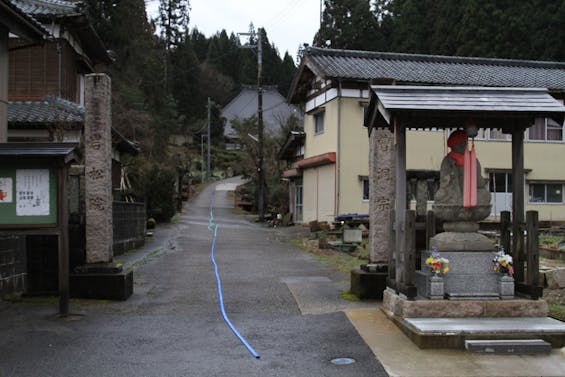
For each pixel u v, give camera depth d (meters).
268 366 5.61
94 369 5.53
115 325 7.24
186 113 66.19
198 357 5.91
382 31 41.38
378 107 7.66
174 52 64.69
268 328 7.08
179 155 45.59
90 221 9.04
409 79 22.16
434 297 6.82
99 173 9.07
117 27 37.59
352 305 8.35
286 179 31.73
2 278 8.48
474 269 6.98
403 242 7.19
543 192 24.88
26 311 7.97
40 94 19.36
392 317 7.22
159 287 10.05
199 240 19.62
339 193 22.62
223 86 78.12
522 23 31.44
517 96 7.24
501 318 6.66
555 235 18.77
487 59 26.56
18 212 7.45
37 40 12.60
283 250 16.62
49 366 5.61
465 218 7.21
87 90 9.09
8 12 10.62
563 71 26.55
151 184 28.09
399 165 7.21
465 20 32.53
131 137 33.91
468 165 7.00
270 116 70.44
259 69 31.69
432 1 37.31
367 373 5.36
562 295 8.81
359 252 15.59
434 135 23.17
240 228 25.91
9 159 7.41
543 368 5.46
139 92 37.75
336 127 22.83
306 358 5.84
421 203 9.10
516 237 7.31
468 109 6.84
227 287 10.03
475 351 5.89
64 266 7.64
